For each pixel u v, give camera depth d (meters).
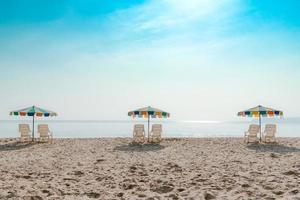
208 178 6.13
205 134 28.97
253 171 6.79
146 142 14.20
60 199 4.62
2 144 13.63
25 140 15.34
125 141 14.62
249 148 11.91
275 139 15.52
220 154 10.26
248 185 5.36
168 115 15.09
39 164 8.31
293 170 6.76
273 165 7.73
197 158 9.34
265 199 4.46
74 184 5.75
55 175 6.67
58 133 29.59
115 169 7.38
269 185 5.32
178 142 14.15
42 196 4.79
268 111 14.47
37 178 6.34
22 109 15.52
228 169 7.23
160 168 7.41
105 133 29.91
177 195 4.87
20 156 9.98
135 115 15.06
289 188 5.11
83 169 7.42
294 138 16.25
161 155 10.11
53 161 8.85
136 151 11.18
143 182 5.89
